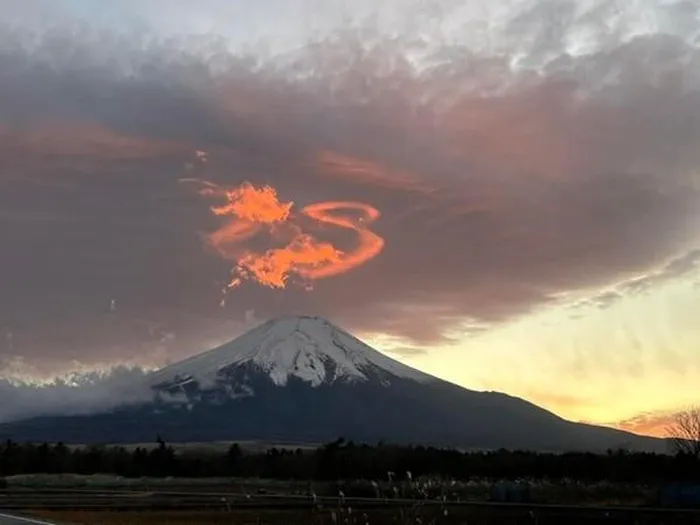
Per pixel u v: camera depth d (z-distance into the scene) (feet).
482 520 177.99
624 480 327.26
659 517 194.29
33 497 223.30
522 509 203.00
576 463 369.50
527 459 378.53
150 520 152.15
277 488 304.09
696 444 355.15
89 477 372.79
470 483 295.07
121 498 220.84
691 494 241.35
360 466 384.88
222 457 444.55
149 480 359.25
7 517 131.03
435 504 105.70
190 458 451.94
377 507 178.91
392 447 425.28
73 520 138.51
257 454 459.73
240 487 300.20
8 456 444.96
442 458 385.91
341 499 87.20
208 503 198.39
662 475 335.06
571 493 266.36
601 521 187.01
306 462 403.13
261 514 170.81
